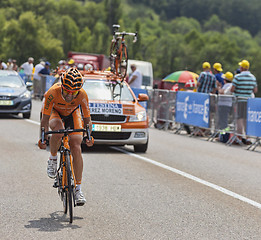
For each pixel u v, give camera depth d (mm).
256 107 26469
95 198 14188
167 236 10883
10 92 35969
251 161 22656
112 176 17469
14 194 14344
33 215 12250
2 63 57719
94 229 11227
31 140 25766
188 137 31688
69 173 11586
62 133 12117
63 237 10578
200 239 10758
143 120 23344
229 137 29281
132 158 21688
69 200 11492
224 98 29062
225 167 20531
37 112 42781
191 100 32312
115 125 22844
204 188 16141
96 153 22734
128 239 10578
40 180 16359
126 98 24250
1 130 29344
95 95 23875
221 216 12766
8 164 18953
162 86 46531
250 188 16500
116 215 12484
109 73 26406
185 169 19531
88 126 12766
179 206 13648
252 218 12680
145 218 12297
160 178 17484
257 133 26516
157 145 26797
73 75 11570
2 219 11820
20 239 10375
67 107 12430
